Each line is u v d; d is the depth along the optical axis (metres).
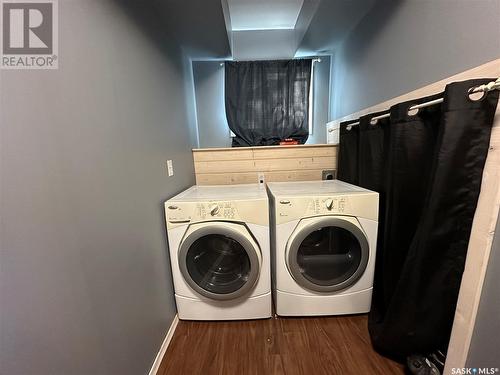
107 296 0.90
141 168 1.21
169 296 1.51
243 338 1.45
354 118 2.10
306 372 1.23
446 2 1.09
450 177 0.92
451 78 1.06
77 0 0.79
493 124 0.82
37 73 0.64
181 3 1.42
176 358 1.33
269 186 1.90
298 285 1.53
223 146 2.84
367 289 1.54
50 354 0.65
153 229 1.33
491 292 0.85
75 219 0.74
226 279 1.54
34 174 0.61
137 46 1.21
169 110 1.69
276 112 2.71
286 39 2.75
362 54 1.94
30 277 0.60
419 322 1.12
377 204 1.45
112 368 0.91
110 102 0.95
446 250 0.99
